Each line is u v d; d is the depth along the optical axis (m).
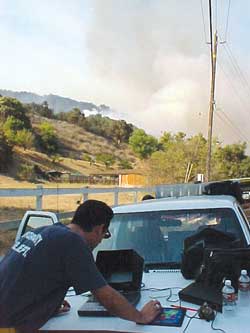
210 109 37.44
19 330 2.74
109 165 120.62
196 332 2.71
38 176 71.69
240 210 5.21
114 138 165.50
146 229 4.75
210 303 3.03
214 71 37.12
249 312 2.96
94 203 3.03
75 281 2.76
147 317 2.83
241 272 3.23
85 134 156.00
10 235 10.22
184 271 3.71
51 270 2.76
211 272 3.32
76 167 105.12
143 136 136.12
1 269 2.92
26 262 2.79
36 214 4.79
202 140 51.12
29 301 2.76
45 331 2.82
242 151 68.75
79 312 2.99
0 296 2.80
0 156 69.81
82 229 2.97
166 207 5.01
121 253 3.44
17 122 102.56
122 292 3.32
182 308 3.04
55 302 2.81
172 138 54.00
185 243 4.00
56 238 2.80
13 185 54.41
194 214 4.86
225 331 2.71
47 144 109.00
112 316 2.96
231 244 3.81
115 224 4.88
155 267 4.16
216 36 36.28
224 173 58.88
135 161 138.62
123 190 15.85
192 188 22.30
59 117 170.00
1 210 17.62
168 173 49.31
